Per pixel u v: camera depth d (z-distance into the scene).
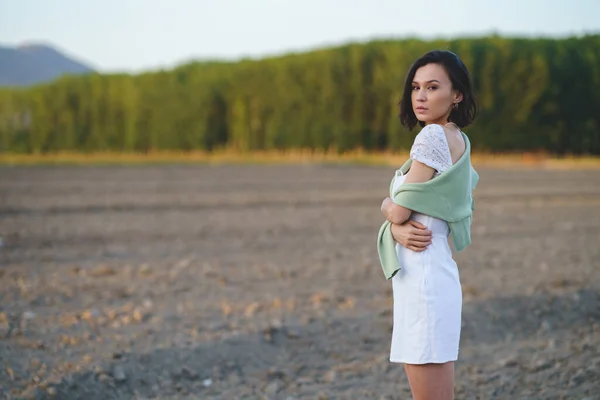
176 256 10.00
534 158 30.09
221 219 13.45
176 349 6.00
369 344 6.26
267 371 5.64
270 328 6.46
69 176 23.08
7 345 6.08
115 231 12.04
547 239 11.39
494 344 6.25
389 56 30.84
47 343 6.16
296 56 33.22
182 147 37.59
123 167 28.02
